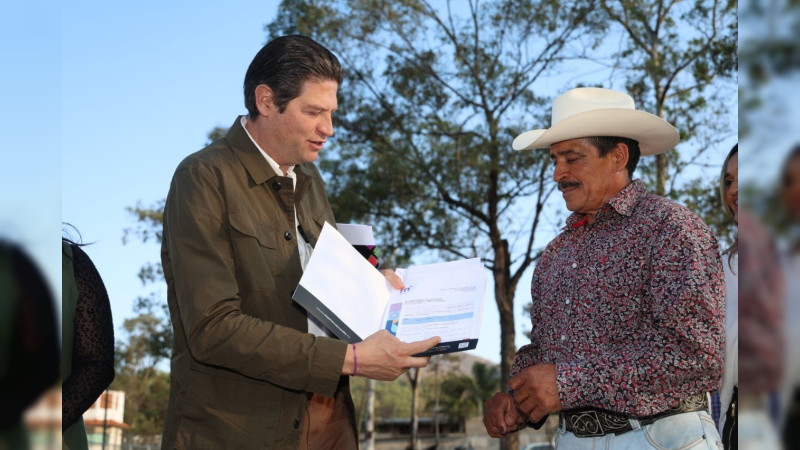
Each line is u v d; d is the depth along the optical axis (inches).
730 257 103.8
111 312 93.0
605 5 606.5
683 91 583.2
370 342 85.5
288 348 82.7
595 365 89.6
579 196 102.9
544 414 92.5
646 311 93.0
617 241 96.4
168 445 88.0
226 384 87.0
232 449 85.2
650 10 598.9
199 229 86.7
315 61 92.9
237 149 95.0
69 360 88.3
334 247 92.0
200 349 82.7
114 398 1228.5
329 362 82.9
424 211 677.9
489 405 106.5
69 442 87.7
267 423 86.5
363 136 674.2
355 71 663.1
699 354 85.4
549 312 103.0
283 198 95.2
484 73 644.1
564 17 621.3
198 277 84.5
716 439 88.1
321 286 88.3
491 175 659.4
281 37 95.0
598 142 102.3
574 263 100.3
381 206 672.4
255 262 89.7
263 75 92.8
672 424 87.4
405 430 2508.6
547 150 637.3
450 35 649.6
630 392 87.2
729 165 99.7
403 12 638.5
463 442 2215.8
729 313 104.0
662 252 90.7
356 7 636.1
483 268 94.3
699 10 573.0
